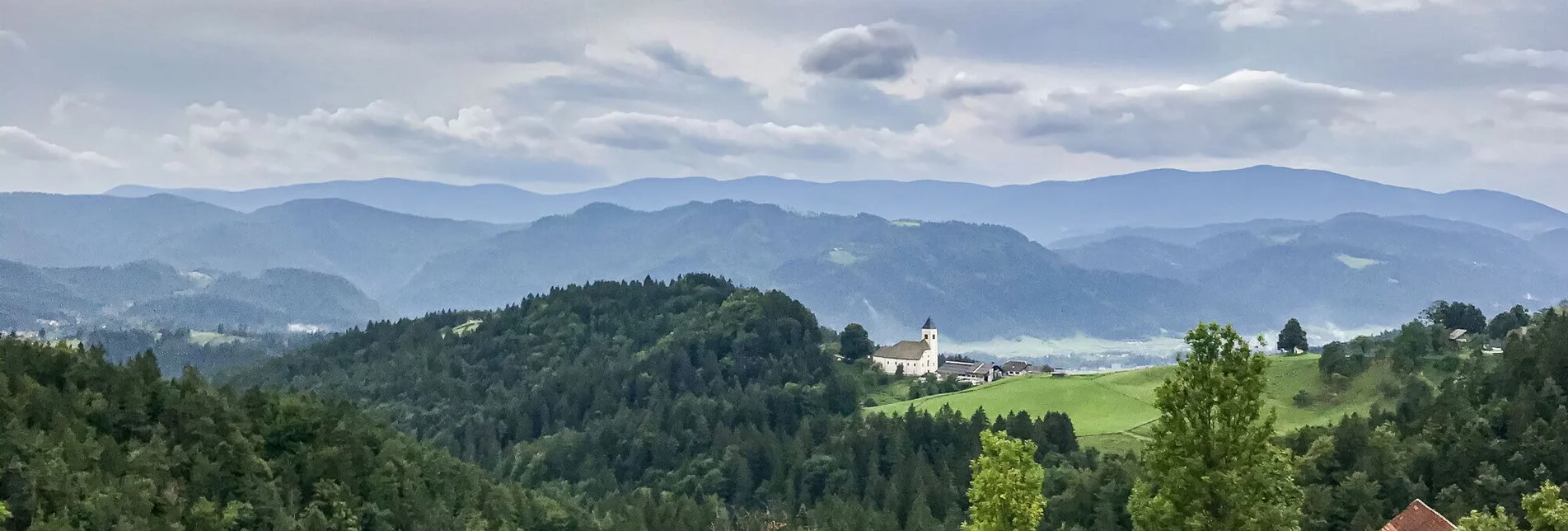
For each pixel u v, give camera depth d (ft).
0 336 457.27
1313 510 356.79
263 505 375.45
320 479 410.52
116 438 388.57
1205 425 183.62
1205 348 185.68
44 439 346.54
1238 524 179.52
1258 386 180.96
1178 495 184.96
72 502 323.98
